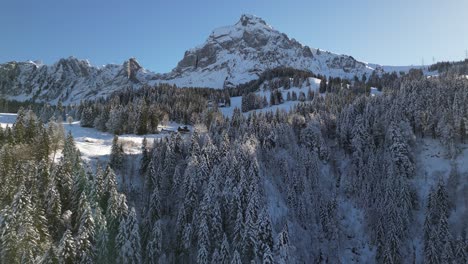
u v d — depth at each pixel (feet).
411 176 335.67
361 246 304.71
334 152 389.80
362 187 333.42
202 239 233.96
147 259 223.71
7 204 215.10
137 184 301.22
